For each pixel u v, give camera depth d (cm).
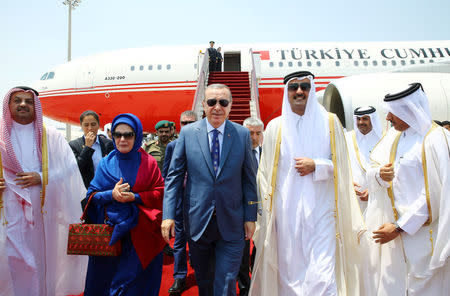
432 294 215
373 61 1230
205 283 245
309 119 230
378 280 241
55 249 279
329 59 1245
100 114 1347
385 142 260
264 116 1295
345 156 234
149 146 470
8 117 260
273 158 236
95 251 235
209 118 234
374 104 649
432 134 218
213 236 231
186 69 1266
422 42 1295
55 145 280
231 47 1352
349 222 227
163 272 385
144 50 1351
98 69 1312
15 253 249
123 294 229
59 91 1345
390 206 239
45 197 268
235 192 231
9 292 249
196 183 231
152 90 1263
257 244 244
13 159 253
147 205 244
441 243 204
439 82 648
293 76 227
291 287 224
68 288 288
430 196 214
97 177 256
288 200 229
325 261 213
